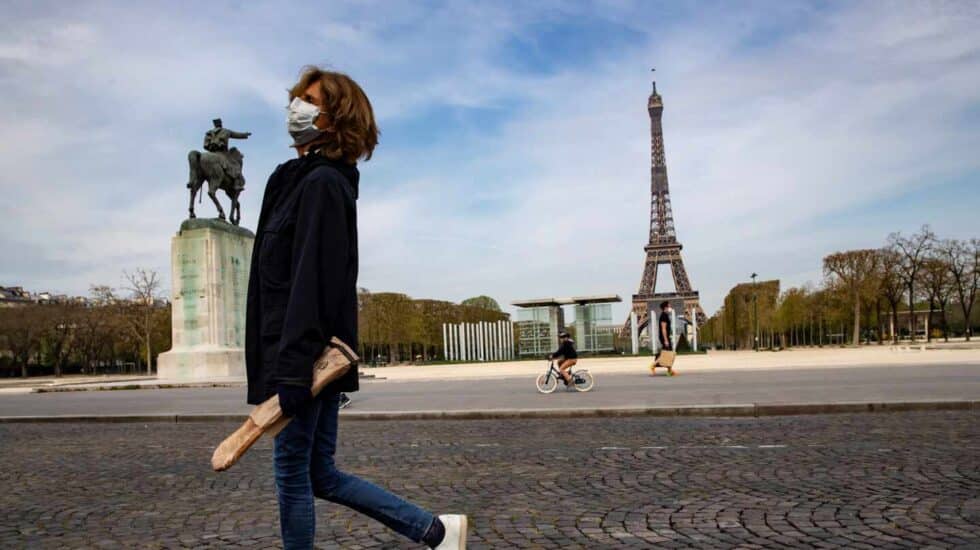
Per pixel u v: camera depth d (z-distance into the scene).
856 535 7.01
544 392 26.06
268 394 4.82
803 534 7.12
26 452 15.44
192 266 38.16
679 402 19.75
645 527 7.62
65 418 22.03
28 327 104.12
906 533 7.00
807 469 10.41
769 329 131.00
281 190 5.09
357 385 5.00
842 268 102.69
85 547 7.57
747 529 7.39
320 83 5.17
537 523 7.93
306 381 4.56
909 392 19.97
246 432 4.55
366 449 14.12
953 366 32.66
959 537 6.80
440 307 125.38
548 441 14.47
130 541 7.75
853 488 9.04
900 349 69.75
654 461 11.60
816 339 157.38
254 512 8.91
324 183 4.83
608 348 83.81
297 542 4.84
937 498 8.33
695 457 11.83
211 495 10.07
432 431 16.86
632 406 19.02
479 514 8.43
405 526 5.20
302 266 4.65
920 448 11.82
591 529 7.61
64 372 125.12
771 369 35.94
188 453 14.42
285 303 4.86
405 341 109.31
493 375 40.59
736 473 10.34
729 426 15.73
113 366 127.06
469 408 20.34
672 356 33.84
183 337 38.19
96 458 14.16
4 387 55.50
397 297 112.06
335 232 4.80
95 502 9.87
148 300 90.88
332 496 5.21
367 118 5.22
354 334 5.03
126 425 20.69
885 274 99.06
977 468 9.98
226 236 39.41
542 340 83.94
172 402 26.75
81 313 107.00
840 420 16.00
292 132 5.11
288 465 4.84
